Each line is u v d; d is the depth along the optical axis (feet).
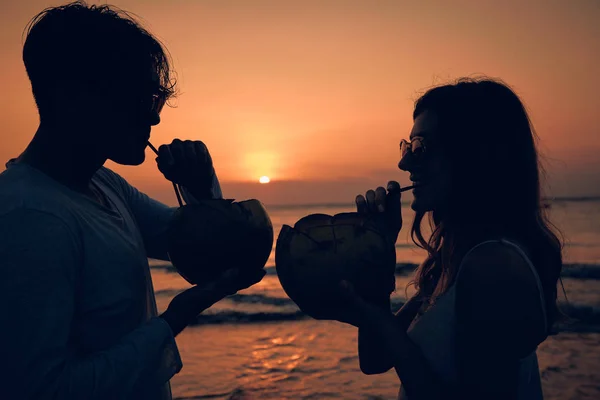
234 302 44.34
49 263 3.83
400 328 4.47
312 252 4.44
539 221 4.84
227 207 4.76
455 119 4.77
